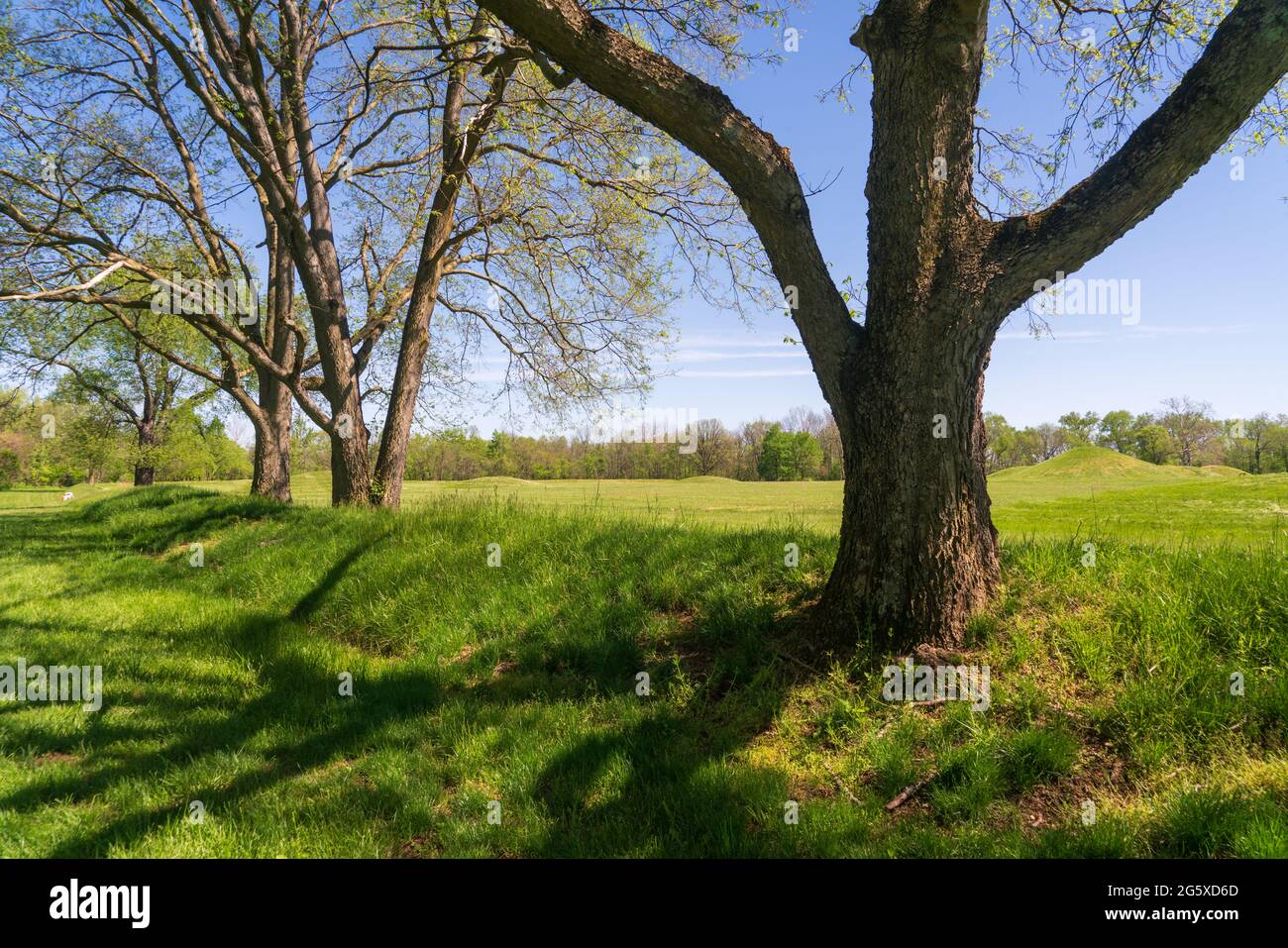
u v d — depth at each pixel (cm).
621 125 1041
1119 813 309
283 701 495
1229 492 1786
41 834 318
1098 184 411
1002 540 614
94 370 2384
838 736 392
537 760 387
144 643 634
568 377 1337
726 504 1866
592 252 1200
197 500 1495
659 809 336
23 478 4538
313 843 316
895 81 437
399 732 438
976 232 437
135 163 1348
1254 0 366
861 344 464
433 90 938
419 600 686
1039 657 420
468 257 1240
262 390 1641
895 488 443
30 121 1228
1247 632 408
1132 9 575
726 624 550
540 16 391
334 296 1177
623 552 703
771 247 469
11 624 696
